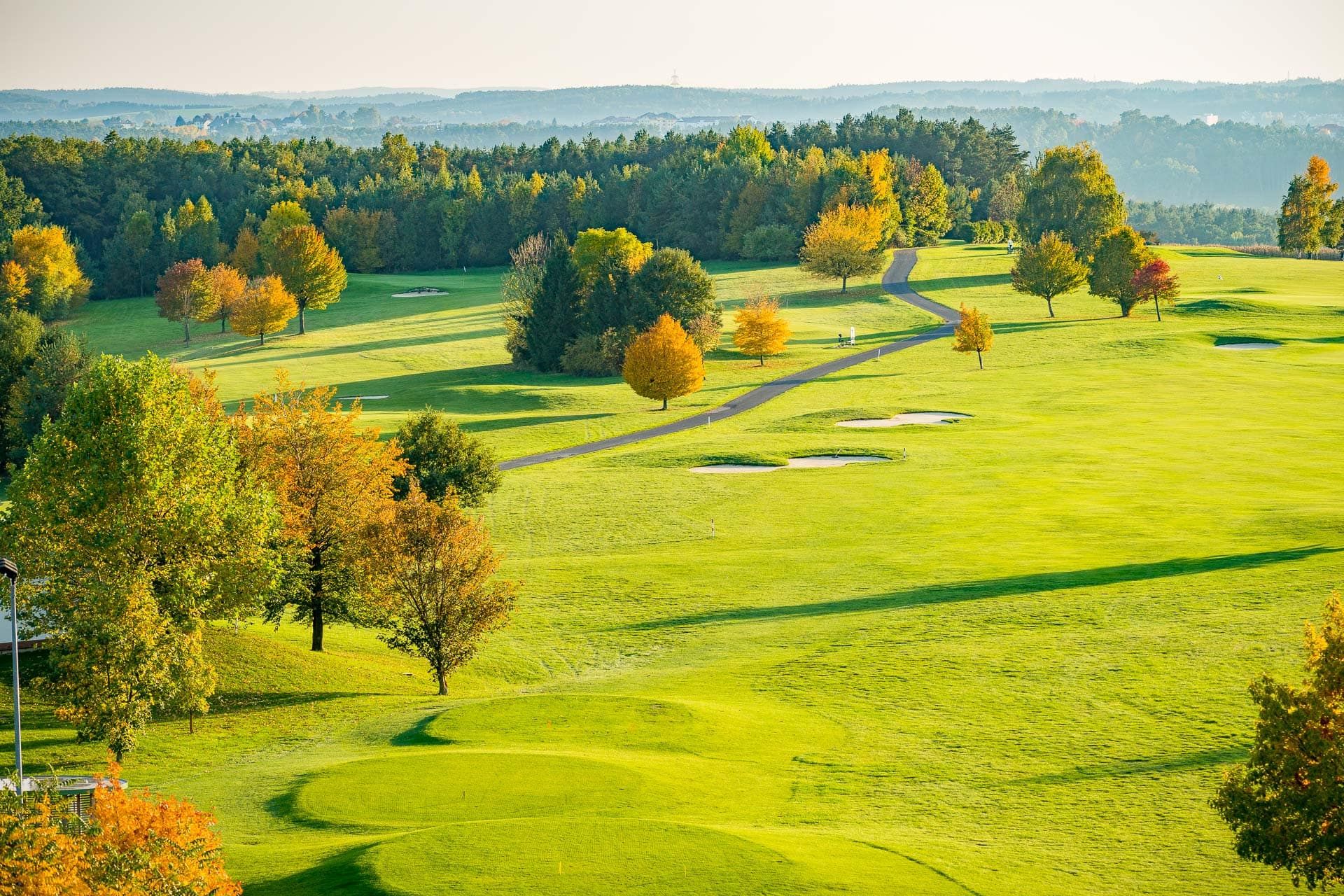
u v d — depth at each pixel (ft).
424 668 166.30
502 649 164.96
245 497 144.46
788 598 179.32
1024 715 121.19
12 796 70.64
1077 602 158.81
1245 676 125.18
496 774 104.99
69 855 64.95
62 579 129.29
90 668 121.60
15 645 97.66
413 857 82.58
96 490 128.88
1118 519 213.05
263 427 167.73
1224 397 328.49
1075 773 105.60
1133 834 92.38
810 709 127.95
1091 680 129.18
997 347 415.23
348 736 127.65
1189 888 82.79
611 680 145.59
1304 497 221.46
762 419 330.54
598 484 263.70
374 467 171.53
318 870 82.94
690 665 149.59
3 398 329.11
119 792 70.69
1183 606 151.74
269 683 150.20
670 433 319.27
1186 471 250.16
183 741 128.36
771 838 87.45
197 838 70.13
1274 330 416.26
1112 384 350.23
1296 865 79.10
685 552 211.20
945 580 180.04
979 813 97.14
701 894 76.54
